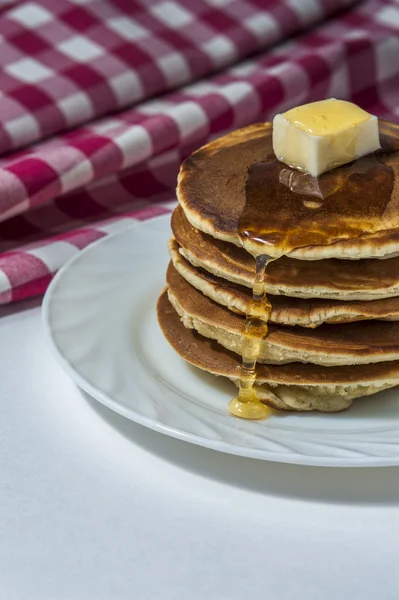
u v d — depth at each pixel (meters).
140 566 0.43
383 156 0.52
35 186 0.63
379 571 0.43
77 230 0.63
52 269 0.58
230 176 0.51
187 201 0.50
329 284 0.48
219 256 0.49
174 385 0.51
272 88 0.72
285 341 0.48
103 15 0.75
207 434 0.46
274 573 0.43
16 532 0.44
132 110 0.72
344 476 0.47
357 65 0.76
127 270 0.58
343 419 0.49
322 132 0.50
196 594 0.42
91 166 0.65
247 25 0.77
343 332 0.49
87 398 0.51
